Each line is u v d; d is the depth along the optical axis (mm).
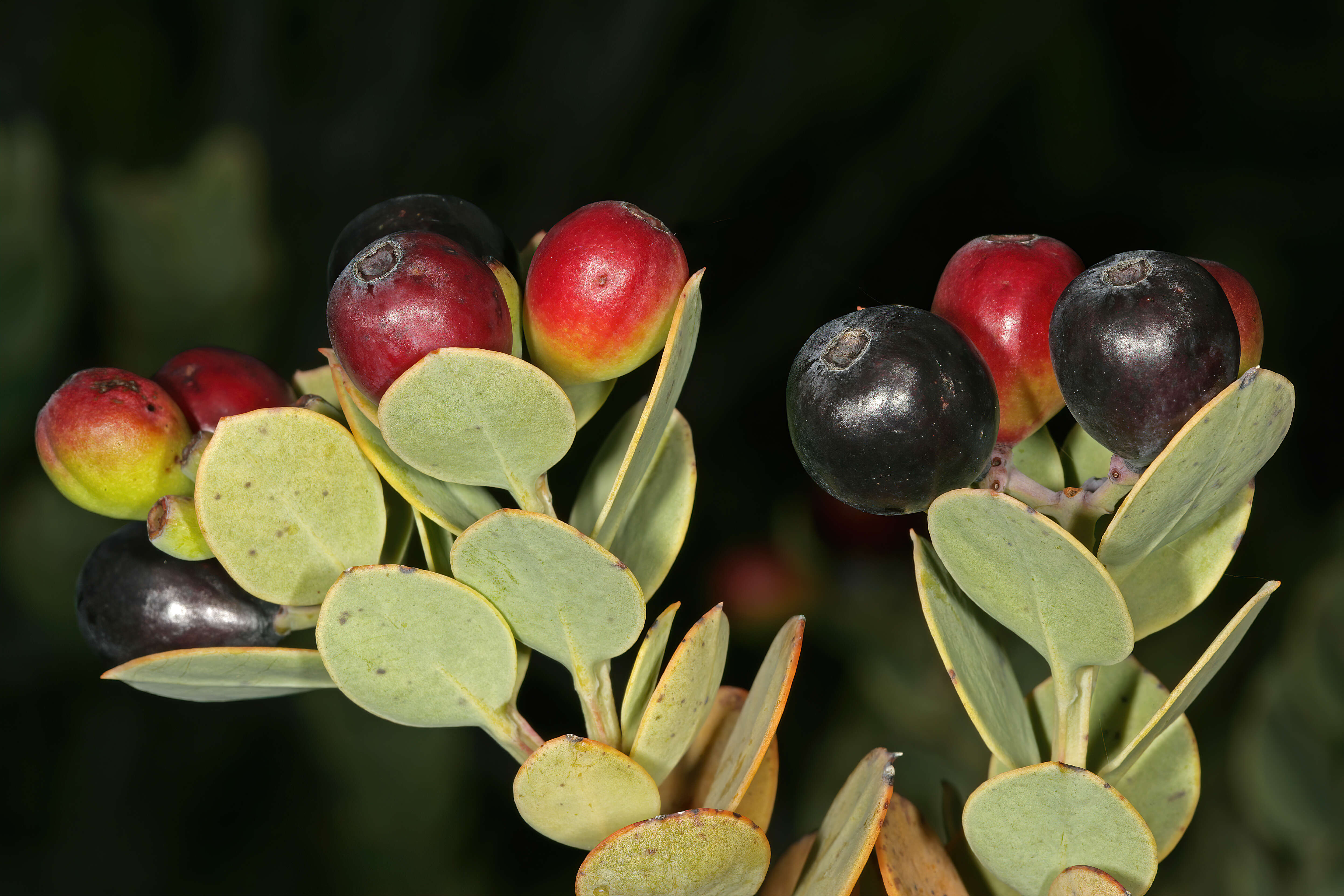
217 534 311
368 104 795
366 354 305
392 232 315
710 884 303
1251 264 763
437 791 575
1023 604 307
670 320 312
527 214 818
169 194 618
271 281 665
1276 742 423
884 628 602
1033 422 315
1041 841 306
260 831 656
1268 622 596
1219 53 816
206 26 814
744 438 764
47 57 770
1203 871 488
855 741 580
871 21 801
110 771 652
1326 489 676
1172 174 808
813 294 776
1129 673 320
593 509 324
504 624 310
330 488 313
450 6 806
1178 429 303
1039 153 804
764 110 800
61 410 315
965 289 316
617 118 806
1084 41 789
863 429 305
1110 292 304
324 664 311
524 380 303
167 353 629
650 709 308
